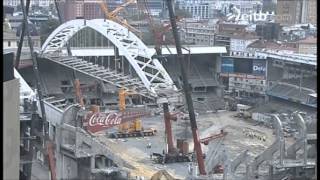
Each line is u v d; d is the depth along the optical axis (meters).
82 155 81.06
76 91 152.88
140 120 137.38
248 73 184.25
